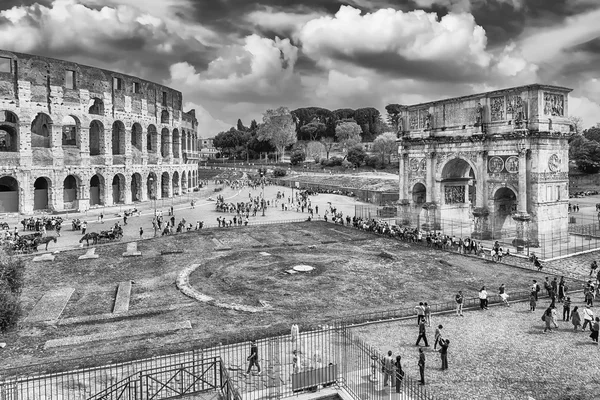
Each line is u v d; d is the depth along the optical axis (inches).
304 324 1207.6
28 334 1167.0
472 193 3604.8
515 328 1224.8
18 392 840.3
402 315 1315.2
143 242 2353.6
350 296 1507.1
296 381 854.5
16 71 3132.4
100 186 3735.2
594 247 2241.6
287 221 3152.1
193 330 1175.6
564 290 1475.1
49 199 3334.2
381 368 900.6
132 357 992.9
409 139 2864.2
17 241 2150.6
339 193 4985.2
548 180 2244.1
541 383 915.4
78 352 1035.3
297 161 7662.4
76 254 2082.9
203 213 3503.9
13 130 3535.9
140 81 4052.7
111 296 1508.4
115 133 4296.3
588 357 1037.2
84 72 3518.7
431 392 875.4
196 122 5708.7
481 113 2405.3
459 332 1195.3
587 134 6156.5
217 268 1856.5
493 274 1796.3
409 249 2262.6
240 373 940.0
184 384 890.7
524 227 2233.0
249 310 1341.0
